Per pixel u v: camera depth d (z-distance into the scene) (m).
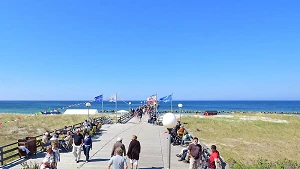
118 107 155.25
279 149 27.69
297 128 44.78
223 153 23.89
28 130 33.44
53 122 43.97
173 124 10.73
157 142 20.53
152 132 26.62
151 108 55.69
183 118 52.19
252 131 40.03
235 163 17.92
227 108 148.38
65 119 49.06
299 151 27.38
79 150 13.80
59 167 12.79
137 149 11.92
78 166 13.02
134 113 48.09
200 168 11.62
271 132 39.97
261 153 25.36
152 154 16.08
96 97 36.72
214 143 28.59
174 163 13.84
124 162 9.13
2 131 31.89
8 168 12.24
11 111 105.12
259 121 49.88
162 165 13.37
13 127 35.31
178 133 19.39
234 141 30.47
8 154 16.92
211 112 67.81
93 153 16.25
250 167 17.61
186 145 17.94
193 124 43.19
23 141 14.65
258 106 179.75
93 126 24.94
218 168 9.81
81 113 65.69
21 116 54.22
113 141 20.97
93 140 21.48
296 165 19.27
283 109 142.00
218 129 39.59
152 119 35.59
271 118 56.41
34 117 51.22
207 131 37.53
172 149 17.67
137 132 26.58
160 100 39.12
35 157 14.70
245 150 26.06
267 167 18.36
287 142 31.52
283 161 20.39
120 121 36.50
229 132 37.72
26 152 14.39
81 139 13.89
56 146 10.77
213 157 9.69
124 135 24.41
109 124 34.81
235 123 46.25
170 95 39.06
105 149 17.59
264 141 31.41
